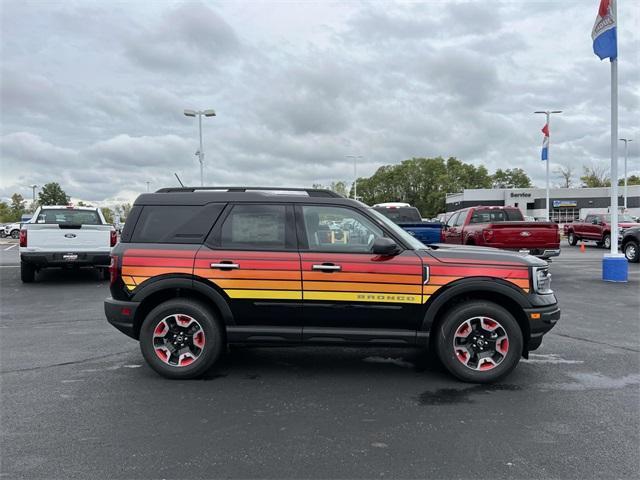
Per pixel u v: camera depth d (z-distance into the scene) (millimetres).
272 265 4809
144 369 5301
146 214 5074
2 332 7047
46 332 7047
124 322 4934
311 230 4930
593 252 23531
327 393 4578
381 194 105312
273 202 4988
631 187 63344
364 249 4879
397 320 4809
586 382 4895
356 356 5852
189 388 4703
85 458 3307
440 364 5516
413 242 5102
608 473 3123
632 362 5582
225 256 4855
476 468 3184
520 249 12258
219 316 5016
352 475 3098
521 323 4930
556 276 13750
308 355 5875
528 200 69438
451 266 4781
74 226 11766
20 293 10820
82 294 10680
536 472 3131
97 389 4660
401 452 3400
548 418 3990
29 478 3049
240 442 3551
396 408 4207
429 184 97625
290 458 3314
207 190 5336
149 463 3240
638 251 17469
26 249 11594
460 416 4031
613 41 11914
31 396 4473
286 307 4824
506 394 4547
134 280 4906
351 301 4781
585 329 7254
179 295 5066
